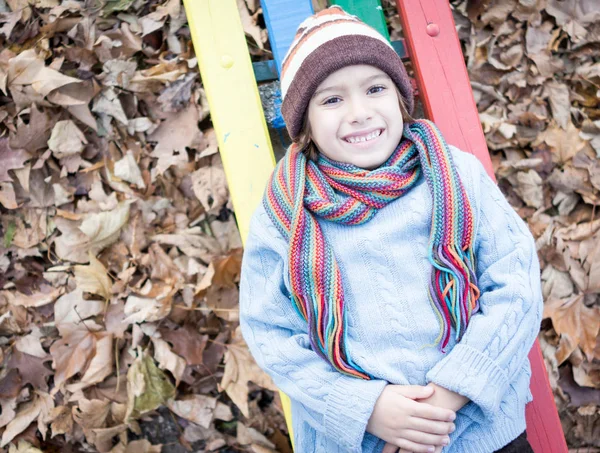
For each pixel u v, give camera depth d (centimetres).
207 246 204
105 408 191
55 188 203
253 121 153
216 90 153
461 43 213
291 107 132
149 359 194
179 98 206
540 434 140
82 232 200
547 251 198
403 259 123
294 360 122
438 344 119
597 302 195
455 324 118
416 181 129
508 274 120
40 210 203
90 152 207
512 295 117
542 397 142
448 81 156
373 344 122
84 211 203
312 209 127
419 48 158
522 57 211
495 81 211
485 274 123
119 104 205
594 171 201
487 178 131
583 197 201
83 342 192
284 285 129
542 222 203
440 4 160
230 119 152
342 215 125
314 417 121
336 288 121
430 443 112
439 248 120
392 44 164
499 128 207
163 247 207
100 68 208
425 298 121
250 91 154
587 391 190
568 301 192
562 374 192
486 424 119
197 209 209
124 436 193
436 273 120
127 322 192
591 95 209
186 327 198
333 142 127
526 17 211
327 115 126
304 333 127
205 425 192
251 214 149
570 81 211
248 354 195
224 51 155
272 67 162
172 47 212
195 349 195
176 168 209
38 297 199
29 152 200
